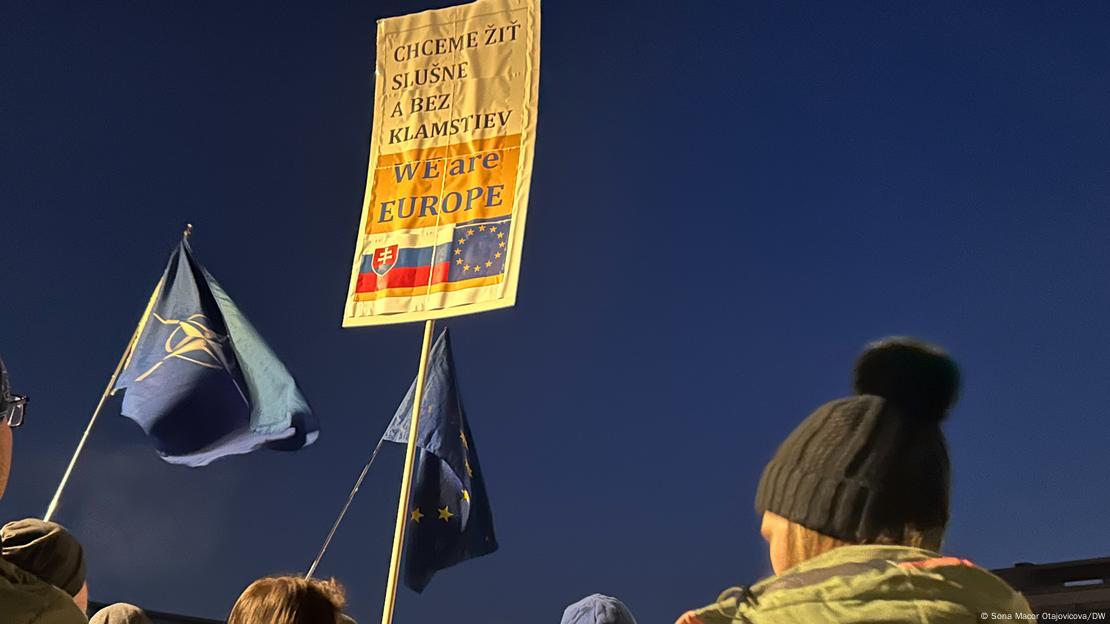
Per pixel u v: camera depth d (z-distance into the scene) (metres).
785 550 1.28
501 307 7.09
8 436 2.75
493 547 9.38
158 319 9.07
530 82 7.52
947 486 1.27
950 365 1.31
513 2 7.66
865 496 1.24
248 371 8.95
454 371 9.52
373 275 7.48
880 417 1.28
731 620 1.23
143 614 4.49
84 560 3.29
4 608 2.74
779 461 1.31
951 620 1.14
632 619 4.89
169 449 8.81
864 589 1.17
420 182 7.56
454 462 9.25
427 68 7.74
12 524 3.20
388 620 6.93
